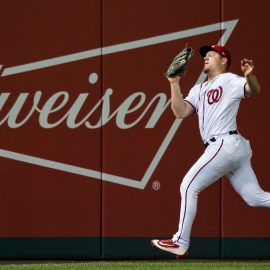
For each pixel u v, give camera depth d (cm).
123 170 2442
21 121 2438
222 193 2441
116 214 2442
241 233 2444
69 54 2444
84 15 2447
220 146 1980
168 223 2442
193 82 2447
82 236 2441
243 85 1980
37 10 2442
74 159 2441
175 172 2444
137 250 2444
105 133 2445
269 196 2012
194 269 2141
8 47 2439
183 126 2447
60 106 2444
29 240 2436
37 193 2436
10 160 2436
